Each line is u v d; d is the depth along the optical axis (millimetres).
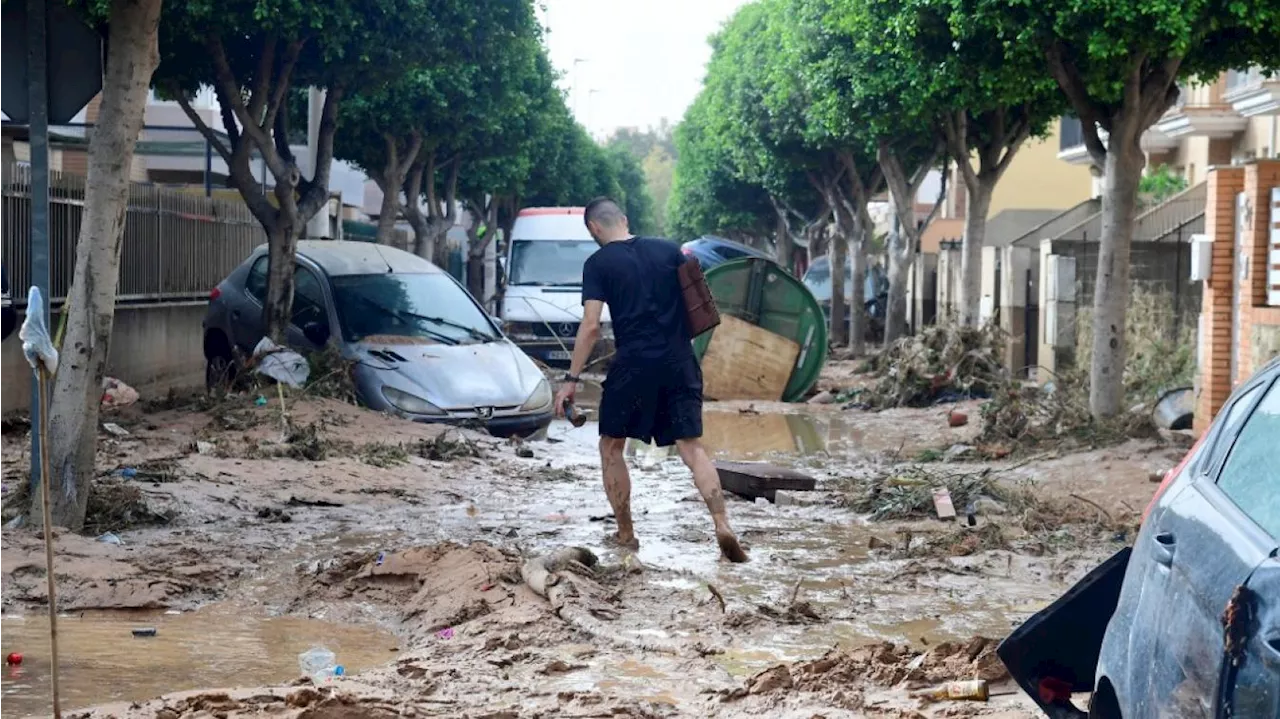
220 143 18781
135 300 19594
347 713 5574
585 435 17875
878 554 9648
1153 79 15555
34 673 6363
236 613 7723
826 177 39688
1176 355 20953
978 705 5875
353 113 30359
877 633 7410
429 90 30422
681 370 9273
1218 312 15484
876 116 23578
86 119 26125
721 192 57906
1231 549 3641
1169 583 3938
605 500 11992
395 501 11602
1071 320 23109
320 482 12078
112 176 9367
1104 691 4441
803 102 35219
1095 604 4762
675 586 8453
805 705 5941
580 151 59938
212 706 5602
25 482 9727
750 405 22078
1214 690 3418
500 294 31094
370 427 15336
